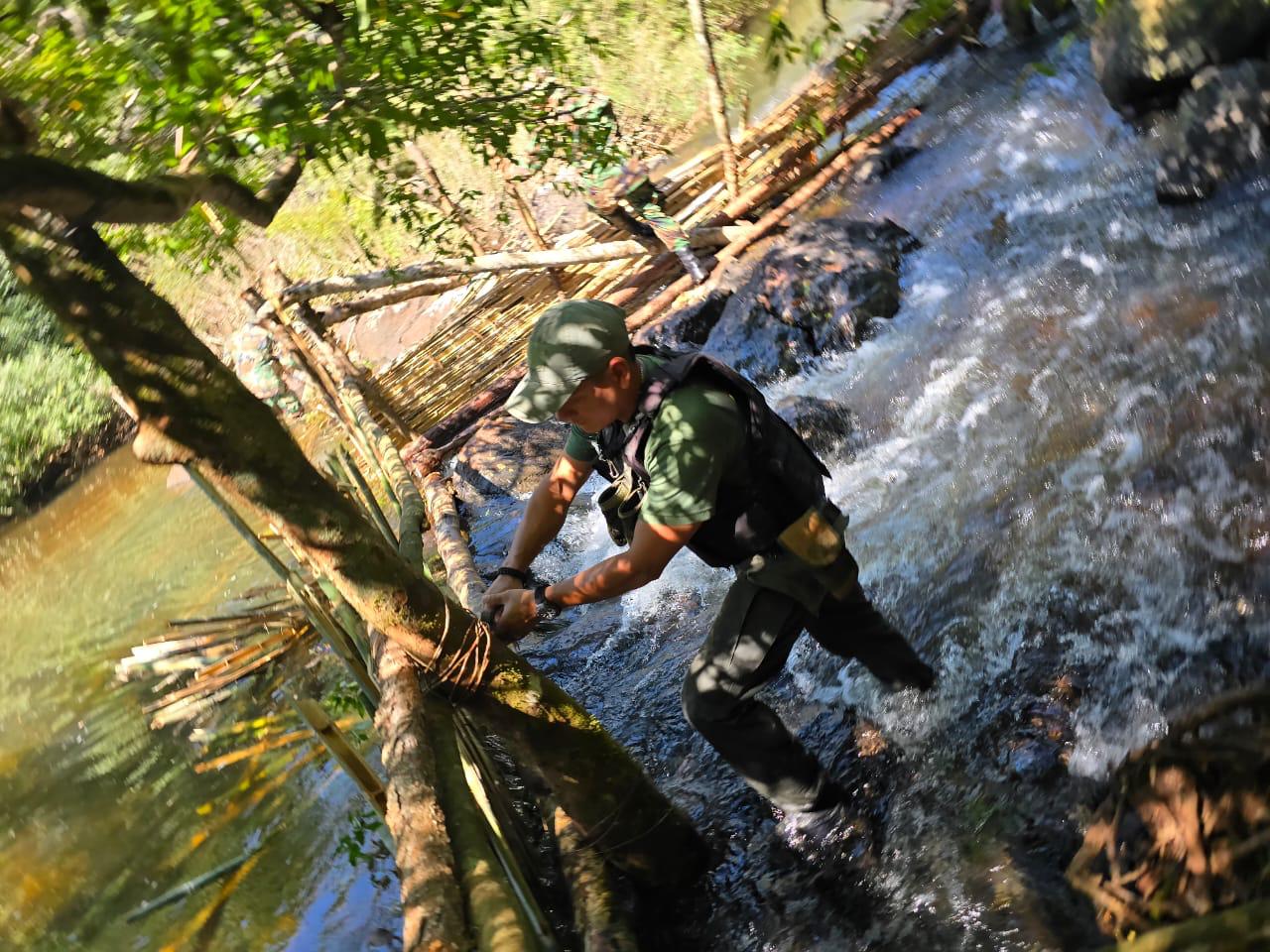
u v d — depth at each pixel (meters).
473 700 3.12
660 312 8.48
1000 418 5.46
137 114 3.47
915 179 8.75
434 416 9.00
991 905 3.02
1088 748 3.38
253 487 2.67
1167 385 4.91
